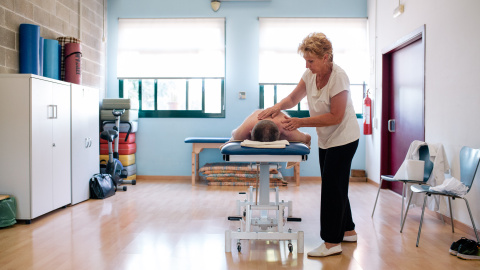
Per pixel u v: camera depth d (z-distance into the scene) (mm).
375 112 5828
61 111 4117
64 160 4180
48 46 4355
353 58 6305
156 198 4797
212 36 6320
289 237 2734
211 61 6324
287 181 6195
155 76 6344
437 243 3000
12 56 3984
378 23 5730
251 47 6344
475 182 3195
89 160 4754
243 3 6324
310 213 4012
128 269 2412
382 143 5516
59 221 3637
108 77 6414
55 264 2496
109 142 5250
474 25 3164
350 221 3004
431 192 2934
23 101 3576
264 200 2934
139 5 6363
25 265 2477
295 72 6312
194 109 6445
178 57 6328
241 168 5809
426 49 4082
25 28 4035
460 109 3395
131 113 5930
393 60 5312
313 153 6387
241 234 2742
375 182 5848
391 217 3842
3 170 3586
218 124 6402
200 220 3680
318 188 5598
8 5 3918
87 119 4691
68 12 5129
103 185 4789
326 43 2479
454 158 3498
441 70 3750
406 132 4875
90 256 2650
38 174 3684
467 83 3277
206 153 6398
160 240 3029
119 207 4258
